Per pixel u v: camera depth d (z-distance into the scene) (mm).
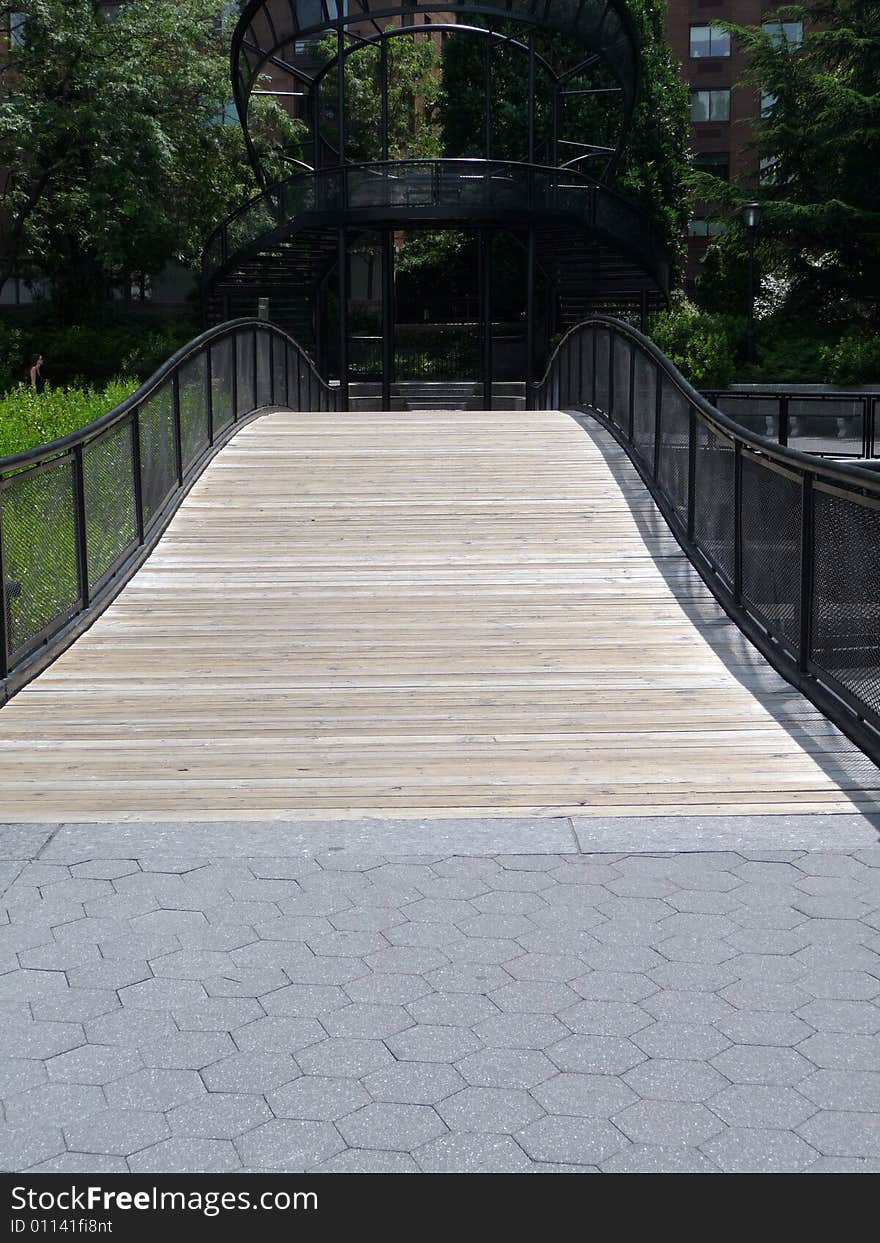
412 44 40344
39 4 30594
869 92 36406
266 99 35156
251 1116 2973
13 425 12047
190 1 34219
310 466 13172
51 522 7996
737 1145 2850
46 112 30672
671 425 11141
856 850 4547
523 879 4316
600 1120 2943
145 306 42531
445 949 3795
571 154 38312
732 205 37906
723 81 51031
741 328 33812
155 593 9305
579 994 3514
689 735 6105
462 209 26047
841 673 6273
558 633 8172
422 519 11180
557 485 12328
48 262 37719
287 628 8375
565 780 5426
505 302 42094
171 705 6770
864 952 3750
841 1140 2865
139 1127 2939
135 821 4957
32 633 7582
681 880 4293
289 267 30125
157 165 32031
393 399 30328
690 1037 3289
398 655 7719
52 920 4027
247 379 16656
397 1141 2881
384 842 4672
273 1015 3422
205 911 4086
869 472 5742
